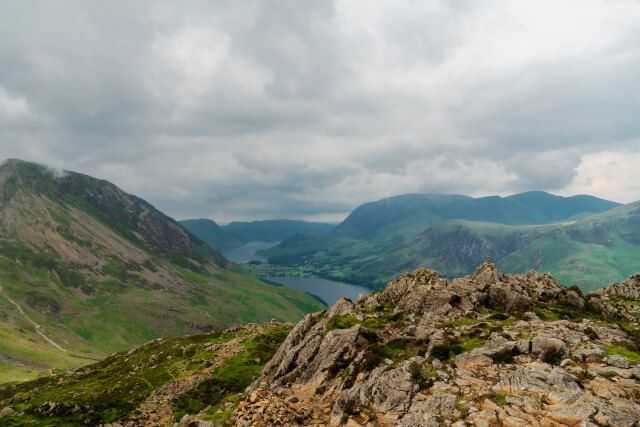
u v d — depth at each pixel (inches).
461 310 2263.8
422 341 1736.0
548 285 2709.2
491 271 2790.4
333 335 1985.7
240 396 2190.0
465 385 1238.9
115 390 3474.4
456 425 1028.5
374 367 1571.1
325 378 1736.0
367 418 1238.9
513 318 2020.2
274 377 2041.1
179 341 5649.6
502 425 981.2
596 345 1355.8
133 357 5211.6
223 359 3966.5
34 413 2605.8
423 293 2480.3
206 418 1764.3
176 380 3410.4
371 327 2137.1
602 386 1065.5
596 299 2511.1
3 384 5477.4
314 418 1397.6
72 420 2512.3
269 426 1320.1
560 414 960.3
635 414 912.3
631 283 2930.6
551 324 1723.7
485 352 1439.5
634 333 1710.1
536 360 1307.8
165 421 2561.5
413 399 1250.0
